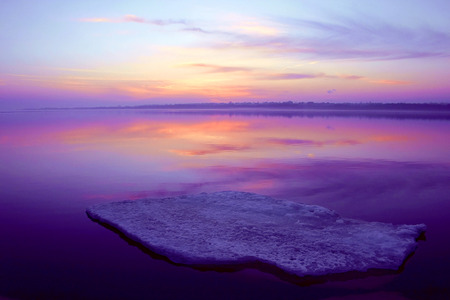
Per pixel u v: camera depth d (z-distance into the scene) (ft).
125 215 23.80
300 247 18.79
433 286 15.42
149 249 19.13
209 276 16.88
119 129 114.11
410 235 20.48
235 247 18.70
